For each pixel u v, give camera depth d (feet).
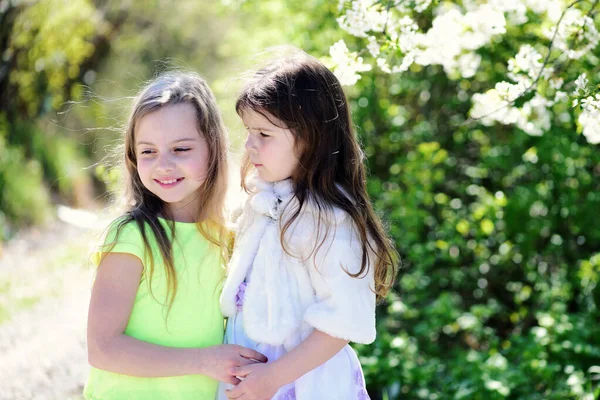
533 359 11.91
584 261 13.56
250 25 18.07
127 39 37.17
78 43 34.42
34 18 32.19
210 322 6.57
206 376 6.51
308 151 6.25
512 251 14.98
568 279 14.49
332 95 6.45
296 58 6.48
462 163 16.67
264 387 6.08
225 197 6.81
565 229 14.84
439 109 16.72
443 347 14.60
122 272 6.14
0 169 27.04
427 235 15.98
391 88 15.94
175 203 6.64
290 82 6.20
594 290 13.87
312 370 6.39
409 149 16.76
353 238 6.24
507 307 15.60
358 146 6.77
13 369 12.72
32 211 26.68
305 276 6.26
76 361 12.82
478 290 15.56
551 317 12.58
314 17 15.38
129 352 6.07
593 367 11.33
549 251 14.76
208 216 6.66
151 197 6.61
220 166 6.70
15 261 21.76
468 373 12.17
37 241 24.50
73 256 21.33
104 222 6.72
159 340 6.32
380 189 15.92
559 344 12.19
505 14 12.28
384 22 8.44
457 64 11.07
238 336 6.53
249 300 6.34
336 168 6.48
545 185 14.49
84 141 34.50
